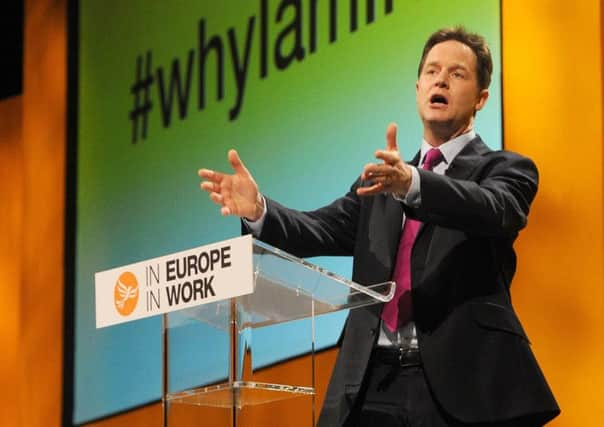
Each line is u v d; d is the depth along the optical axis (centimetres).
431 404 984
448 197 965
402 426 991
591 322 1220
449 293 1014
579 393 1216
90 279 1928
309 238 1112
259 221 1074
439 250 1035
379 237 1084
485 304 1006
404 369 1011
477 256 1026
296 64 1580
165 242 1772
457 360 984
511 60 1307
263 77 1634
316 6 1561
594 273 1226
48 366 2002
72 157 2016
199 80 1756
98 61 1988
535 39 1295
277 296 935
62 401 1945
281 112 1592
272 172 1592
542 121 1277
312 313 975
